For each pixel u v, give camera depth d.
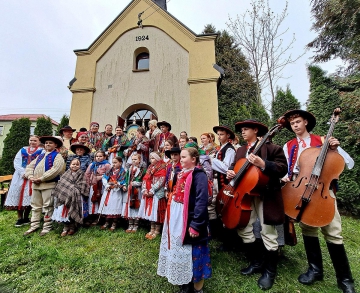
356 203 5.43
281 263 2.75
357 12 6.57
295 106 6.88
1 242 3.23
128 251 2.93
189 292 2.03
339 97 6.08
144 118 8.61
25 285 2.22
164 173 3.50
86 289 2.15
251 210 2.33
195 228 1.87
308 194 2.14
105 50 9.03
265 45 12.16
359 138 5.49
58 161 3.83
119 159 4.02
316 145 2.50
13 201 3.96
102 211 3.74
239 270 2.52
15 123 13.27
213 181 3.29
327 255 3.10
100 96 8.66
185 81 8.30
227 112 13.62
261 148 2.41
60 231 3.70
